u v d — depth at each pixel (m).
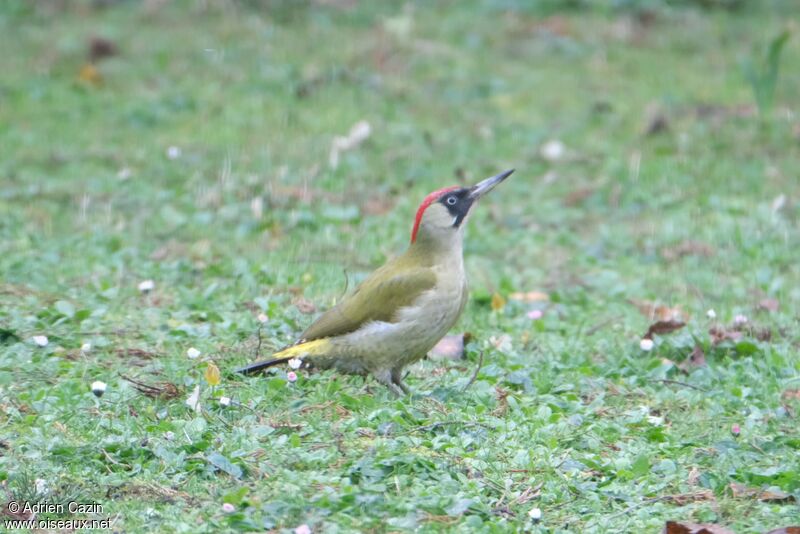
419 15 24.28
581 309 13.31
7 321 11.73
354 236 15.27
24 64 21.41
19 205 15.98
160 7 24.05
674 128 19.50
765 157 18.36
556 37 23.41
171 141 18.70
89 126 19.19
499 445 9.32
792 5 25.31
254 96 20.56
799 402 10.46
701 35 23.80
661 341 11.77
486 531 8.01
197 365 10.71
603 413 10.19
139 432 9.31
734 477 8.91
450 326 10.56
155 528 8.03
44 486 8.33
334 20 23.94
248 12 24.05
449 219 10.45
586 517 8.32
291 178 17.16
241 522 8.02
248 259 14.35
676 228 15.98
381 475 8.71
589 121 19.91
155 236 15.13
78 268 13.69
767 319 12.97
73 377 10.55
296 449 9.09
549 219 16.39
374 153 18.34
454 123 19.72
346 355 10.41
